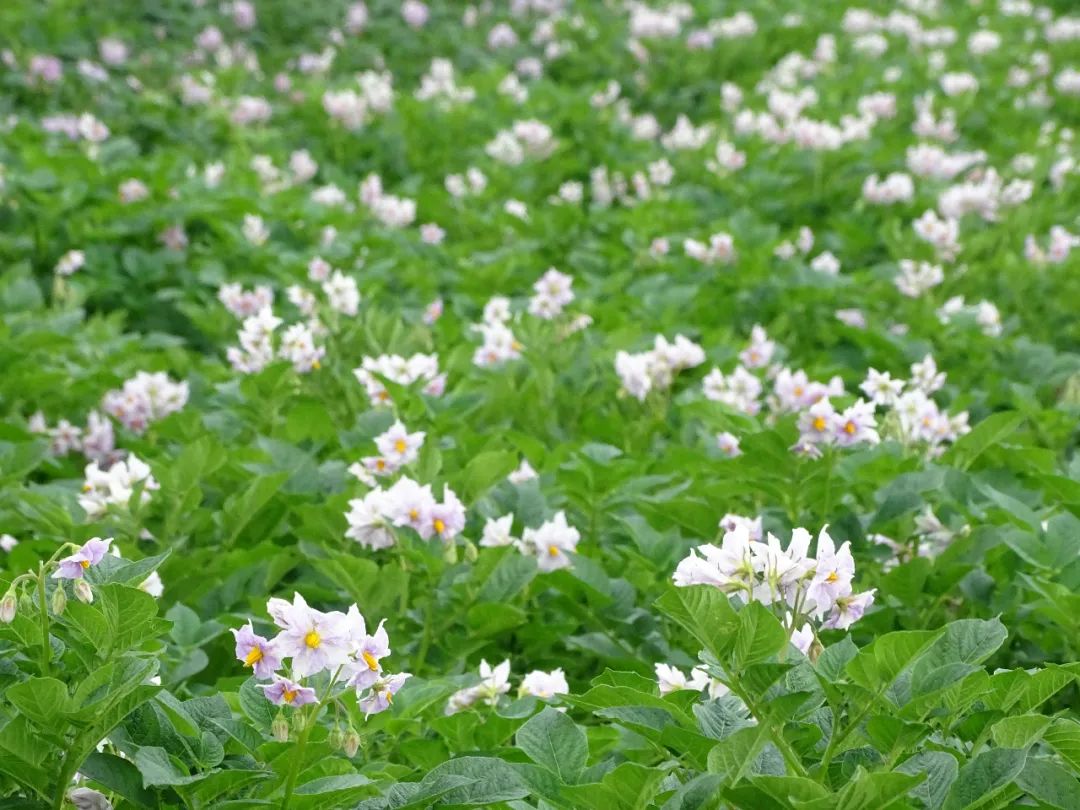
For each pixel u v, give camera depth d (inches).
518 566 164.6
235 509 183.3
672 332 276.5
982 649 103.5
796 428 167.8
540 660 171.2
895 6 692.1
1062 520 163.3
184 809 99.3
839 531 169.8
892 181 373.4
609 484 188.7
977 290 328.8
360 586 161.6
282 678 100.7
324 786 99.9
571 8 669.3
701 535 179.3
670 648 169.3
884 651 96.3
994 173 356.8
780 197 401.4
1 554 187.5
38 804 98.8
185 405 232.4
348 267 320.8
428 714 147.2
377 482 181.6
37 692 94.0
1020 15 681.6
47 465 212.4
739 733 94.3
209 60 577.3
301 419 211.8
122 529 177.3
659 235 351.9
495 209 369.7
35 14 535.5
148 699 99.2
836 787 101.4
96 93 490.3
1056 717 108.0
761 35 611.8
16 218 334.6
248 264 320.5
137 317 315.0
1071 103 549.3
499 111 485.1
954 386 262.8
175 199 339.0
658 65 583.5
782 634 94.3
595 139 464.1
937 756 97.9
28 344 244.2
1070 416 231.0
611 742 132.8
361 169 446.3
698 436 224.4
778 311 302.7
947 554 164.9
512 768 104.4
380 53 616.1
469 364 245.6
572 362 247.4
